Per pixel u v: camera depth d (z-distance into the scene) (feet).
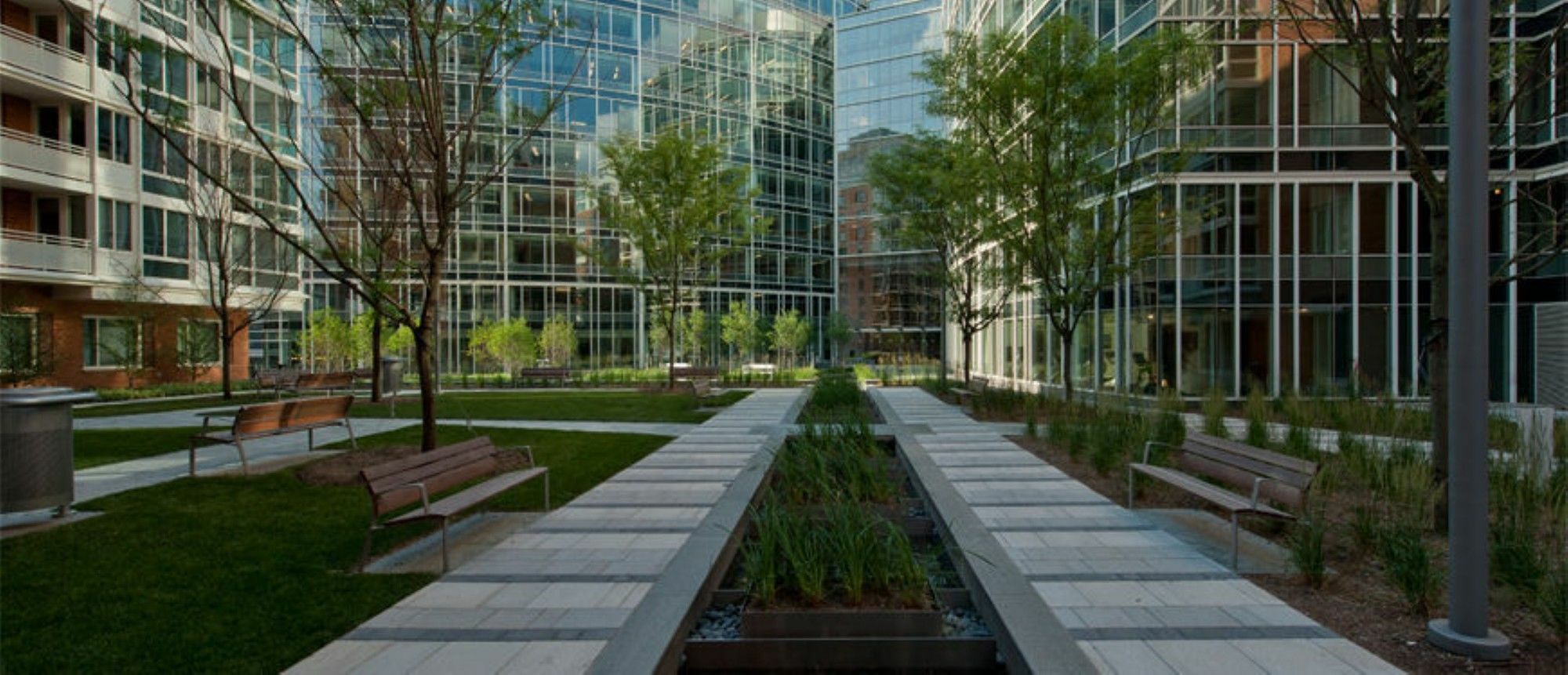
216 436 31.71
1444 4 44.42
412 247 69.51
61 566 19.24
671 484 30.78
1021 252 54.24
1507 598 16.83
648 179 80.23
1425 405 46.42
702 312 138.00
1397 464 28.04
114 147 78.74
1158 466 28.96
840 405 58.39
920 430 46.93
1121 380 72.84
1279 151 66.44
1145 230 55.42
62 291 77.36
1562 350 61.72
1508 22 59.41
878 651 14.97
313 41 79.15
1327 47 35.58
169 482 30.32
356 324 103.55
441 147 31.12
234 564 19.51
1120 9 73.26
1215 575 19.07
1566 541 19.69
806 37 172.96
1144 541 22.25
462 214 129.18
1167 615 16.33
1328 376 66.28
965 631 16.63
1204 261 67.10
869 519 19.38
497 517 25.34
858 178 181.37
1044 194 50.55
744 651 15.01
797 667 14.96
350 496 27.73
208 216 73.10
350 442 42.06
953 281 80.69
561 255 136.87
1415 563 16.42
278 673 13.39
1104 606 16.94
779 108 166.50
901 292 176.86
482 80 32.27
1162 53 47.37
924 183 76.89
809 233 173.06
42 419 23.24
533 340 112.47
